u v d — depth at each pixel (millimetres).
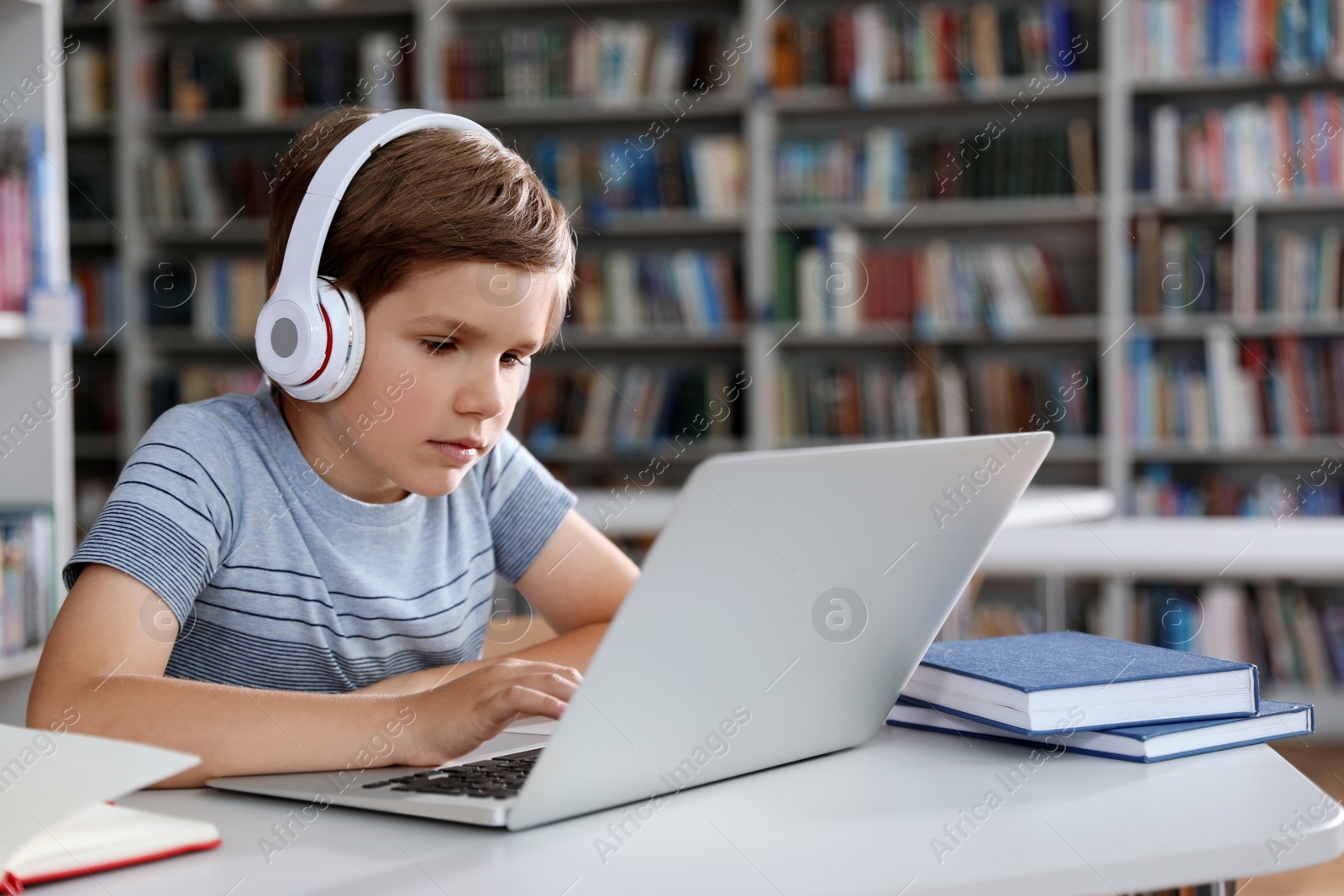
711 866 533
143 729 682
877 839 570
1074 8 3441
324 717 694
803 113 3656
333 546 932
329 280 792
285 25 3797
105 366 3775
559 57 3523
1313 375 3268
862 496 629
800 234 3543
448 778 659
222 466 882
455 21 3723
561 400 3604
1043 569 2029
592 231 3658
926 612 732
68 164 3873
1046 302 3432
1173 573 2053
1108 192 3324
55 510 1855
